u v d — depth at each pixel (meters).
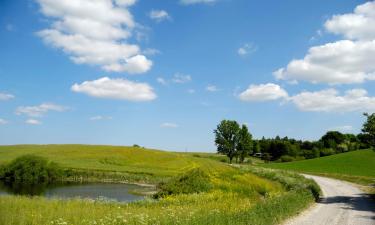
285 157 159.38
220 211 18.69
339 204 33.09
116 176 76.31
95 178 76.44
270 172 59.25
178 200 28.61
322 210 28.41
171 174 78.12
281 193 32.53
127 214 17.61
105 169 80.50
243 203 23.92
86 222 15.38
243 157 126.62
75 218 16.27
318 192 40.81
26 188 58.94
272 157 169.25
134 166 90.38
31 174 72.88
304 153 168.88
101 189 58.16
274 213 21.20
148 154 108.12
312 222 22.27
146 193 52.12
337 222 22.80
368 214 26.77
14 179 73.56
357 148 166.25
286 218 23.09
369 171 92.19
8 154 97.88
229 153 124.44
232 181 42.53
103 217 16.88
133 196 49.31
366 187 54.44
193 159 105.94
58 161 90.06
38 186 62.59
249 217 17.86
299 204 27.92
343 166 104.75
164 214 17.45
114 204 25.95
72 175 77.44
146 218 16.16
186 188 38.16
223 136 125.00
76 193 52.19
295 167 109.00
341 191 47.66
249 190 39.00
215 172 45.50
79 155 101.31
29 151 103.69
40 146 113.75
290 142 180.25
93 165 86.81
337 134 179.00
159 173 78.81
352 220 23.77
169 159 103.12
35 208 20.31
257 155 174.50
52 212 18.25
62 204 23.00
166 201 28.55
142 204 27.38
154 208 23.75
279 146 168.62
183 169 87.94
